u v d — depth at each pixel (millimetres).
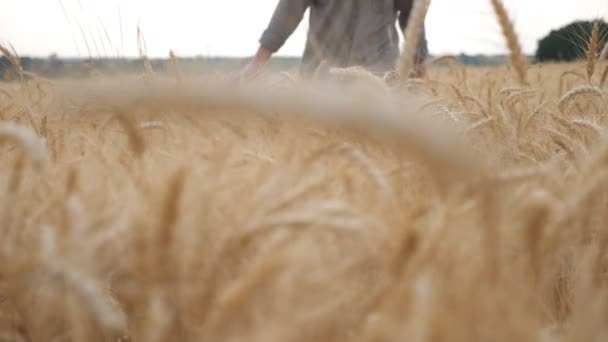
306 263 707
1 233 795
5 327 840
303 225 693
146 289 702
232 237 705
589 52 2451
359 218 720
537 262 716
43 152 581
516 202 773
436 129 572
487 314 578
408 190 979
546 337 604
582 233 845
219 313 613
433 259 621
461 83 2908
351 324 686
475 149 1358
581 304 647
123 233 766
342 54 2836
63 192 899
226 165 1003
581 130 1685
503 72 3146
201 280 695
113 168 1099
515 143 1650
